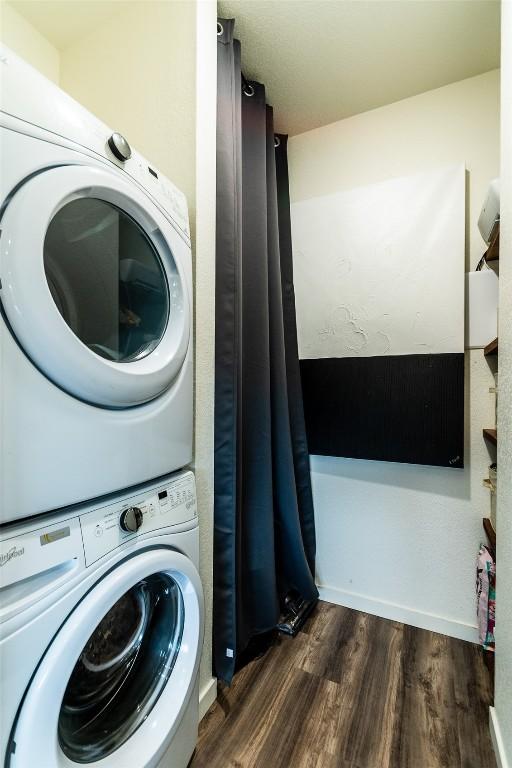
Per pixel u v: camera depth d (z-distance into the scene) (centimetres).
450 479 152
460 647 142
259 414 142
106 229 79
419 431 152
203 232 110
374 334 160
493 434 129
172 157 112
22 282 53
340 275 167
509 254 88
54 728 54
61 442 60
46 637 54
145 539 76
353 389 165
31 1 130
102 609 62
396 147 163
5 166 53
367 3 121
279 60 143
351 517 171
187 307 95
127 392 70
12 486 52
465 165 150
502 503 94
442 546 153
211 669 115
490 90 147
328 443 171
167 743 76
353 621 158
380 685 122
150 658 88
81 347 60
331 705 114
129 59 126
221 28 123
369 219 161
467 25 128
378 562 165
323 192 178
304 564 157
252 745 101
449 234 147
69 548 60
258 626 140
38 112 59
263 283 143
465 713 111
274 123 176
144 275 91
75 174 63
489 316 144
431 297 149
